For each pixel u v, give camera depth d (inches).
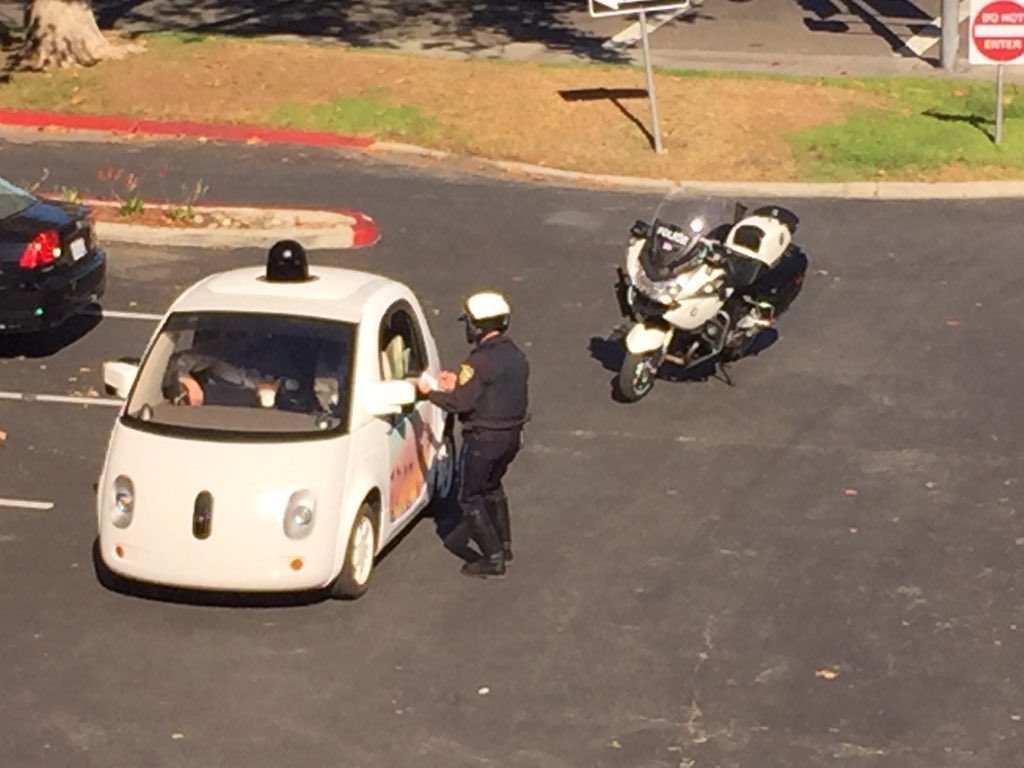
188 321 433.1
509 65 981.2
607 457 514.0
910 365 590.6
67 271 576.4
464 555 446.3
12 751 350.0
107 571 430.3
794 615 414.3
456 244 719.1
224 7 1199.6
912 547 452.8
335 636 400.2
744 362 594.2
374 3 1222.9
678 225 550.0
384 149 864.9
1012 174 831.1
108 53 973.2
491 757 350.0
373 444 420.2
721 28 1164.5
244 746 353.1
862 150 852.0
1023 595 425.7
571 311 642.8
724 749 354.3
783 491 489.4
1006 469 505.0
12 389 560.7
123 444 410.0
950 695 377.1
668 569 438.9
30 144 863.7
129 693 373.7
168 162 835.4
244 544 394.9
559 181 821.9
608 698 374.3
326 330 427.8
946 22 1026.1
